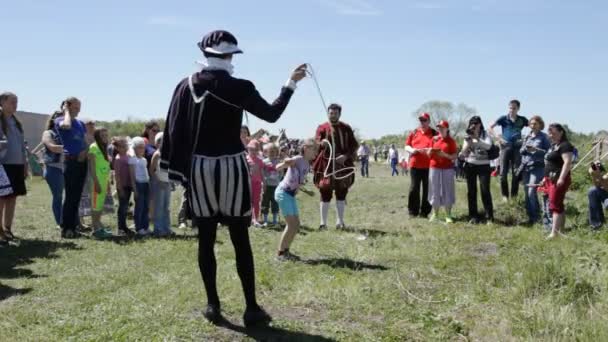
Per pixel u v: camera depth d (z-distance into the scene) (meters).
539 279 5.61
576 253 6.82
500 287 5.84
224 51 4.19
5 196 8.27
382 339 4.39
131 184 9.43
